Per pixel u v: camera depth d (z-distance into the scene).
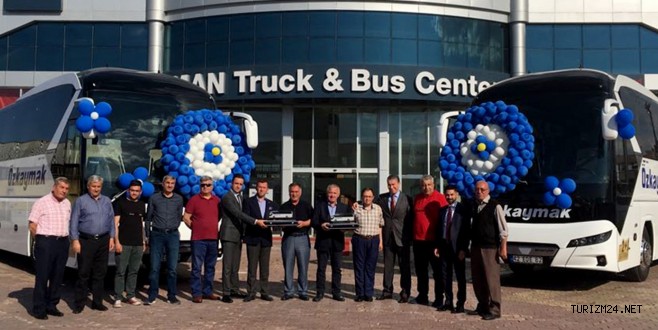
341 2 21.33
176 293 10.58
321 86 20.75
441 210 9.12
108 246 8.96
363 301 9.71
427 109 22.62
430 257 9.31
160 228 9.52
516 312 8.95
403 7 21.47
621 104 11.09
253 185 22.44
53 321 8.20
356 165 22.50
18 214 13.53
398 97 20.83
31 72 23.22
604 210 10.34
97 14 23.19
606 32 22.94
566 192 10.44
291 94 20.80
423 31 21.59
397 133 22.61
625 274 12.23
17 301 9.62
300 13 21.45
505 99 11.57
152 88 11.34
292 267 9.99
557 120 10.91
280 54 21.42
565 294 10.72
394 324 8.06
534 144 10.89
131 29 23.23
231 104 22.19
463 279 8.81
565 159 10.67
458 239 8.78
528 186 10.80
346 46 21.25
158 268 9.50
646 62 22.80
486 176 10.87
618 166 10.68
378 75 20.72
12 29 23.28
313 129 22.59
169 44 22.91
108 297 10.18
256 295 10.38
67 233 8.68
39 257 8.40
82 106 10.12
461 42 22.03
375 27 21.34
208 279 9.91
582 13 22.89
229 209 9.81
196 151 10.62
